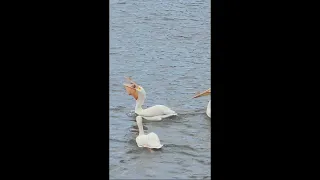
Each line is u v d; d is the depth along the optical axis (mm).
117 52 28875
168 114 23297
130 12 34250
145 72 26797
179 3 35656
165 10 34688
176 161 20203
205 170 19625
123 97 24578
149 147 20938
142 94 23359
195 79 26250
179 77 26422
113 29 31797
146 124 22938
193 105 24203
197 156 20469
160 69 27203
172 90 25297
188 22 32906
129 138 21688
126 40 30438
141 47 29625
